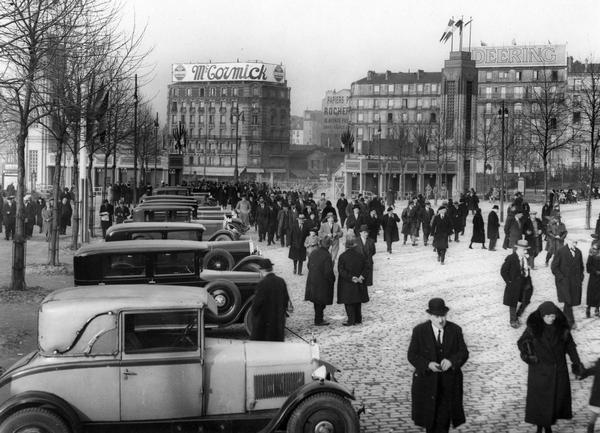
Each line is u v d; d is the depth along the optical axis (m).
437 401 7.75
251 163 156.62
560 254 14.84
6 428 7.27
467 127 91.00
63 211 33.22
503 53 130.50
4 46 13.78
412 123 138.88
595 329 14.91
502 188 46.50
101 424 7.65
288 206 31.09
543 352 8.30
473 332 14.57
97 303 7.71
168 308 7.75
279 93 159.75
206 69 159.75
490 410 9.68
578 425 9.16
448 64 91.31
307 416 7.57
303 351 8.22
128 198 56.69
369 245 19.67
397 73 146.50
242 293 13.24
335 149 179.50
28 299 16.44
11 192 53.03
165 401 7.76
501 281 21.44
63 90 19.44
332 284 15.27
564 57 128.00
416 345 7.82
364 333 14.40
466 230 41.66
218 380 7.88
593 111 40.88
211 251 16.52
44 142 68.25
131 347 7.72
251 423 7.86
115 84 30.70
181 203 24.08
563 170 96.00
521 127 98.94
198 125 160.75
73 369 7.58
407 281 21.50
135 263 12.32
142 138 65.25
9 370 7.74
